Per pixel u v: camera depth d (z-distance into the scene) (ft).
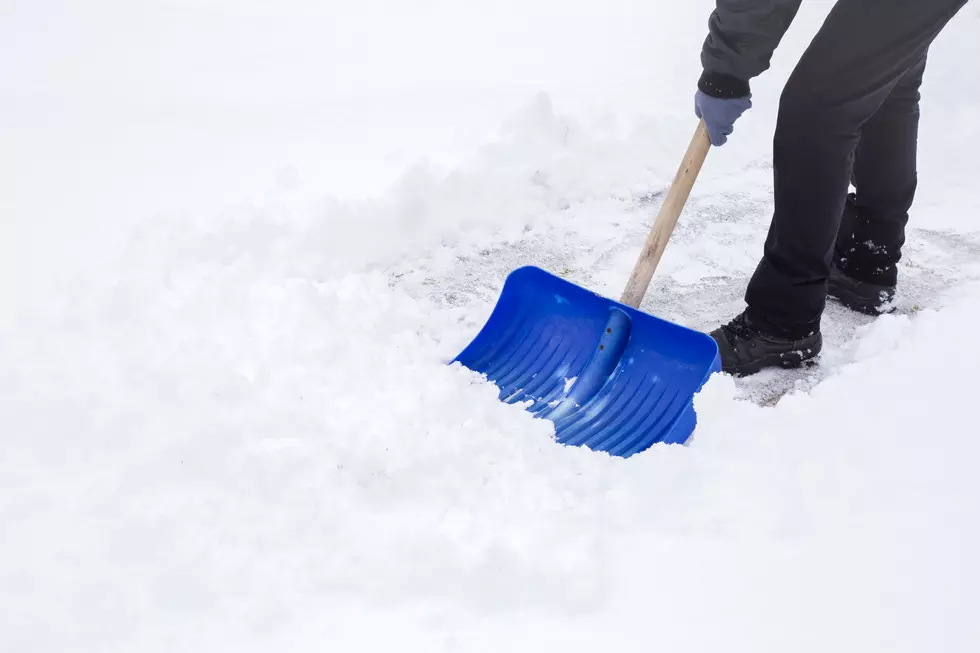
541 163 9.73
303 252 8.27
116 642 4.33
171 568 4.73
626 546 4.95
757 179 10.34
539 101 10.14
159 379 6.25
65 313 7.00
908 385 6.29
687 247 9.06
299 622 4.47
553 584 4.63
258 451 5.66
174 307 7.23
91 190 9.14
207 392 6.13
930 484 5.32
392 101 11.75
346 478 5.45
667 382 6.62
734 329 7.34
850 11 5.83
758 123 11.25
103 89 11.94
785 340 7.14
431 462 5.59
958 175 10.22
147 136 10.47
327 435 5.85
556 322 7.23
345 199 9.05
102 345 6.72
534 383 6.97
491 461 5.76
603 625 4.42
